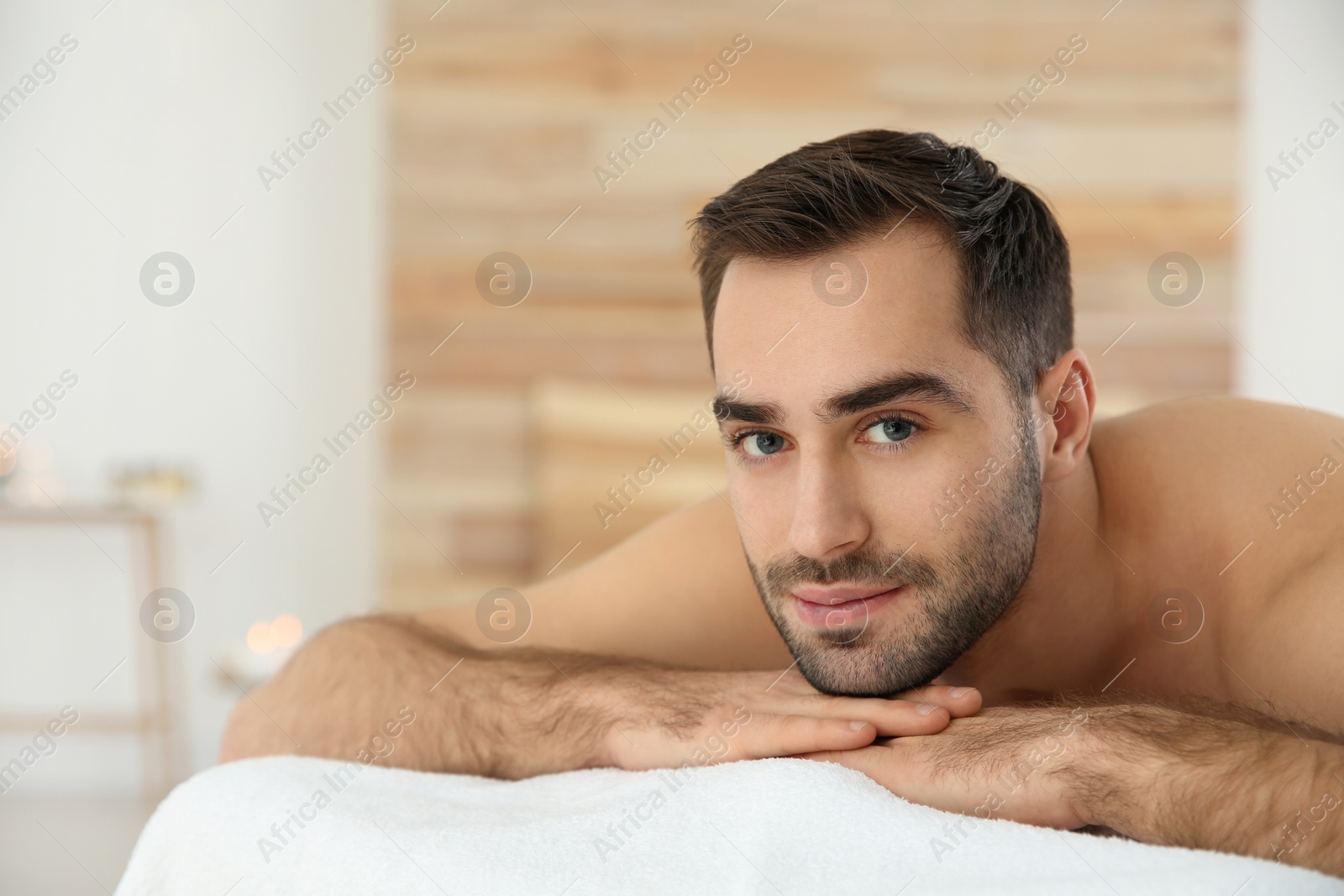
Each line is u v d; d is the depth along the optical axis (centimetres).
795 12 248
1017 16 246
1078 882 39
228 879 53
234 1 255
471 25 251
